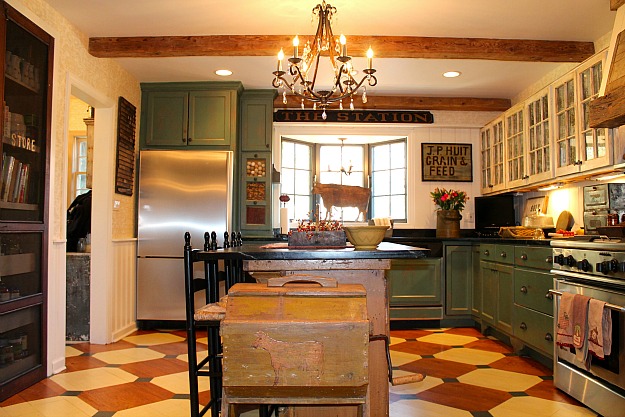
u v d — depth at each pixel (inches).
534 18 124.2
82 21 128.3
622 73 105.5
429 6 117.4
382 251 75.6
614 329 88.0
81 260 154.0
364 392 56.7
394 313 177.3
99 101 147.6
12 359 103.7
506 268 145.9
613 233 105.7
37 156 113.3
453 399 102.0
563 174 138.6
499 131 188.5
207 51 138.7
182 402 99.1
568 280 105.3
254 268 79.0
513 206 196.7
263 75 171.2
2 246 100.7
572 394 101.9
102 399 100.7
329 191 159.2
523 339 133.4
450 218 193.0
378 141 220.5
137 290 169.8
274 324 56.1
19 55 106.0
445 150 208.2
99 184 152.8
